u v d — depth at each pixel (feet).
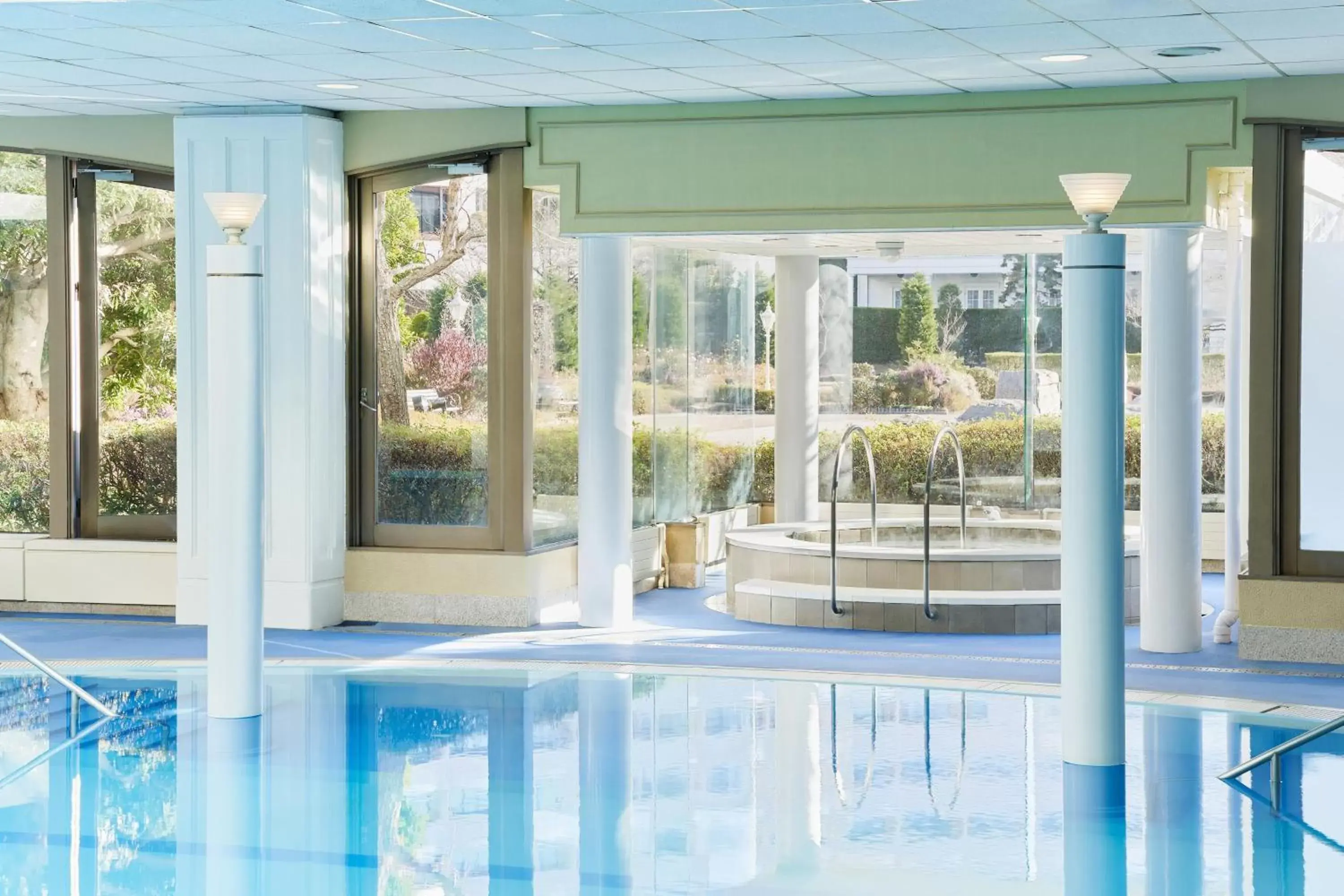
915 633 35.83
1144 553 33.19
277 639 35.01
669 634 35.60
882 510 53.98
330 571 36.91
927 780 22.57
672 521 46.19
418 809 21.07
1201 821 20.40
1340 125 30.81
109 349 39.19
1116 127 32.27
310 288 36.14
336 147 36.81
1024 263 52.60
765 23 25.88
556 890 17.57
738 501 53.31
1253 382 31.73
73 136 38.11
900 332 54.03
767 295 55.16
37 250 39.70
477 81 32.04
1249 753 24.17
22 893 17.54
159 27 26.76
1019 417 52.90
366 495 37.83
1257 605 31.78
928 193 33.50
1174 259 32.63
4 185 39.60
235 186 36.29
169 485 39.19
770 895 17.34
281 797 21.72
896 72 30.58
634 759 23.84
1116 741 23.44
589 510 36.52
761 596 37.45
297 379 36.14
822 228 34.12
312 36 27.37
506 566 36.52
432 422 37.29
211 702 26.96
